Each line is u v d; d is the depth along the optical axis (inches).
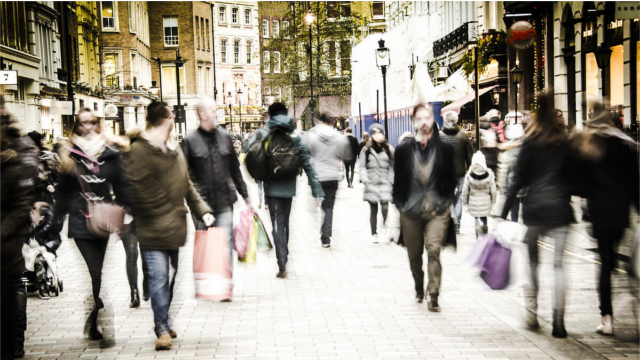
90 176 274.1
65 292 379.9
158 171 262.7
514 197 288.2
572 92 984.3
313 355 252.5
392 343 266.5
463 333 279.4
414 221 322.0
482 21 1318.9
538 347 258.7
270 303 338.0
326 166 505.7
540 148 275.1
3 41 1270.9
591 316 303.0
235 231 354.3
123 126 2468.0
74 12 1840.6
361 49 1824.6
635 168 272.8
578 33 932.6
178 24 2972.4
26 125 1371.8
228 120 3294.8
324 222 510.0
